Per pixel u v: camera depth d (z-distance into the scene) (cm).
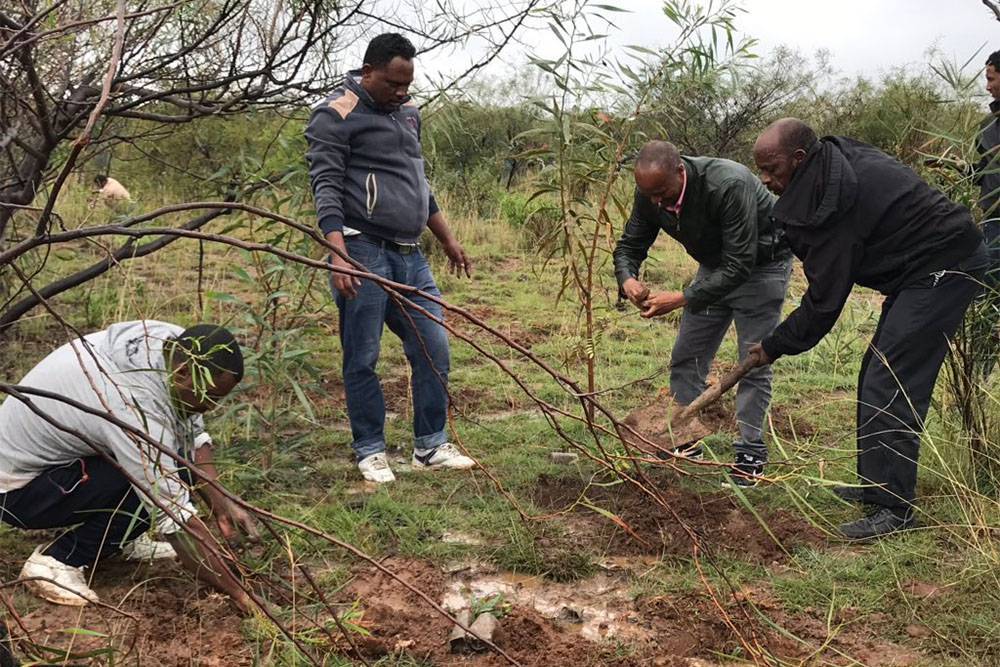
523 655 298
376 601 324
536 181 418
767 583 347
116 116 460
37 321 641
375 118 417
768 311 430
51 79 412
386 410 548
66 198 797
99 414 195
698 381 461
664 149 394
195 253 891
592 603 336
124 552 348
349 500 414
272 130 533
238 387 411
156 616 308
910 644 306
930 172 430
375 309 429
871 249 374
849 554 369
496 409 557
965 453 426
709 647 304
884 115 977
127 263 777
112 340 304
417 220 433
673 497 413
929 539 374
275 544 332
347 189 418
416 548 369
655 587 342
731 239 404
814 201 362
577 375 625
